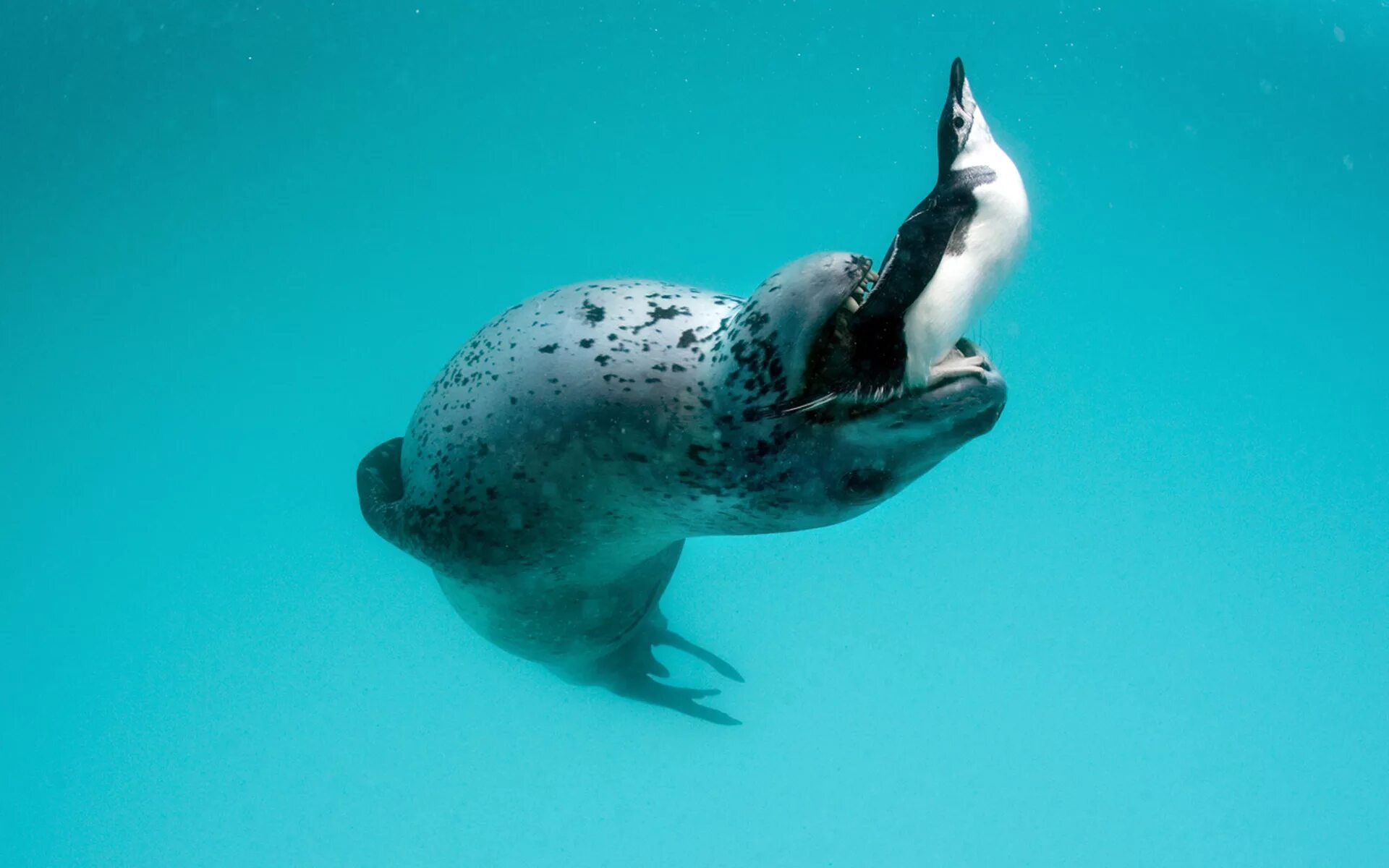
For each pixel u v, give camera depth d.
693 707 4.67
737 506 2.82
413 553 3.31
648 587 4.00
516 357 3.02
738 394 2.57
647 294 3.04
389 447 3.91
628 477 2.89
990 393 2.30
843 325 2.34
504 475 2.99
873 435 2.42
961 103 2.19
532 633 3.74
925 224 2.09
